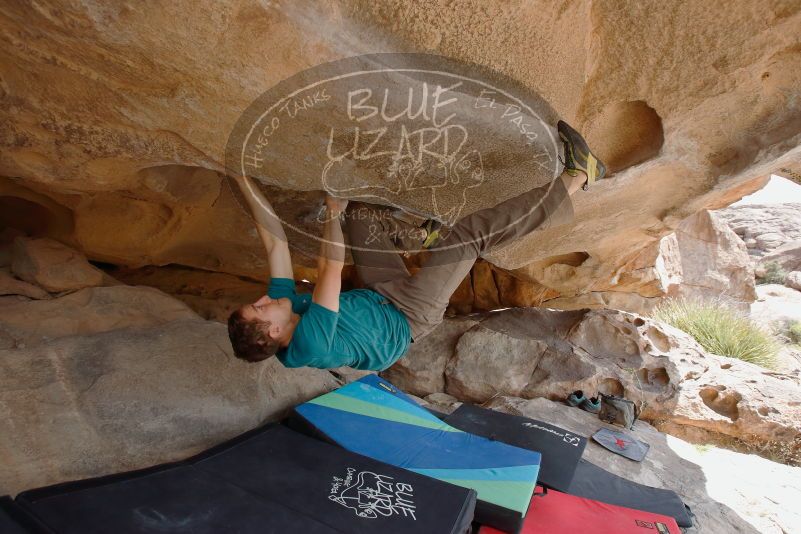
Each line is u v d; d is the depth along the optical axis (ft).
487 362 14.48
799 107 7.54
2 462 6.64
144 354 9.06
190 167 9.16
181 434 8.48
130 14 4.62
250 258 13.39
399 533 6.49
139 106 5.94
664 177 9.97
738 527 9.71
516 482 8.38
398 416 10.40
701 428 14.14
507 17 5.32
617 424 13.12
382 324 6.93
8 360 7.70
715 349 19.57
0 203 10.57
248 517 6.50
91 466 7.33
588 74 6.82
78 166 7.05
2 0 4.58
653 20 6.15
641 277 18.76
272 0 4.66
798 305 37.14
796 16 5.98
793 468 12.42
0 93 5.76
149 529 5.87
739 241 27.12
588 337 15.24
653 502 9.59
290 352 6.57
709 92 7.04
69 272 9.95
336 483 7.54
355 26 5.09
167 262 12.92
